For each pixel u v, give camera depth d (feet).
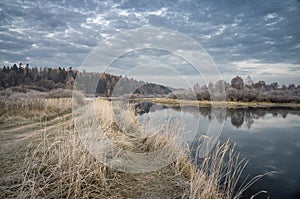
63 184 8.23
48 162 9.34
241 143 22.07
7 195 7.30
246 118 35.99
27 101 29.37
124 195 8.45
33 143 12.59
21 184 7.56
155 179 10.07
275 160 17.75
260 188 12.88
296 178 14.39
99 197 8.05
